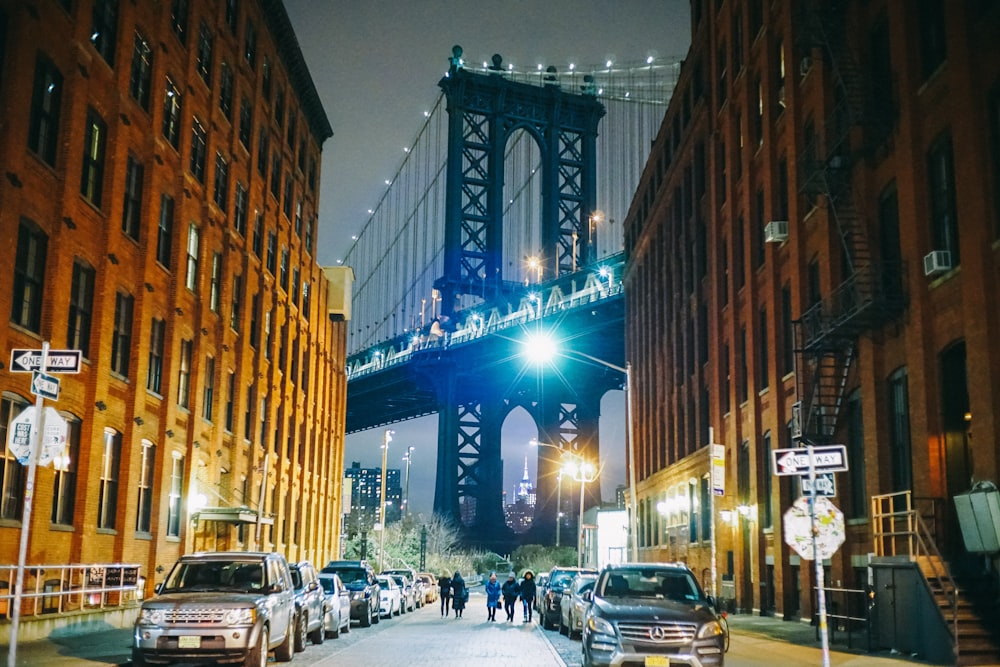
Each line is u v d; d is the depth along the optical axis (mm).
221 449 34156
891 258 23094
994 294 18359
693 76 45469
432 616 38250
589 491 113125
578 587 25078
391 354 125125
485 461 121250
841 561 24938
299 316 47094
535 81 134250
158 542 27781
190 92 30547
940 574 17922
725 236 38562
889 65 23578
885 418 22984
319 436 53312
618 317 90500
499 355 113375
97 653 17125
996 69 18453
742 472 35531
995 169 18656
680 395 47375
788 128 30078
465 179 127500
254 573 16875
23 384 19594
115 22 25047
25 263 20484
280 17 40750
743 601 34312
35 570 20359
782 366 30844
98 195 24188
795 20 28531
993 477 17859
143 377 26656
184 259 30000
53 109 21703
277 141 42781
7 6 19422
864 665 16922
